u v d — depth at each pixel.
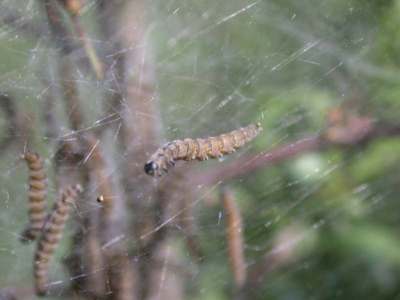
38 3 0.16
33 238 0.14
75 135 0.15
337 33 0.21
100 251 0.15
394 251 0.18
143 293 0.15
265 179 0.18
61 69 0.16
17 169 0.16
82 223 0.15
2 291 0.14
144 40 0.16
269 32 0.20
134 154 0.16
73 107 0.16
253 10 0.20
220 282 0.17
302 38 0.20
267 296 0.17
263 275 0.17
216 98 0.19
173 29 0.18
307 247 0.18
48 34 0.16
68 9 0.16
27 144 0.16
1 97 0.16
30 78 0.16
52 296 0.14
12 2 0.17
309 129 0.18
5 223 0.16
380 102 0.19
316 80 0.20
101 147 0.15
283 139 0.18
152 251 0.15
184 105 0.18
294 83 0.20
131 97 0.16
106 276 0.15
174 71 0.18
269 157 0.18
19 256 0.15
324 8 0.21
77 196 0.14
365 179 0.19
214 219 0.17
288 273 0.18
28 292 0.14
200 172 0.17
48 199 0.15
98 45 0.16
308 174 0.18
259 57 0.20
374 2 0.19
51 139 0.16
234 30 0.20
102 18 0.16
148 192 0.16
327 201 0.19
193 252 0.16
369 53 0.19
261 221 0.18
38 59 0.16
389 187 0.19
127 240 0.15
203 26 0.19
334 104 0.19
